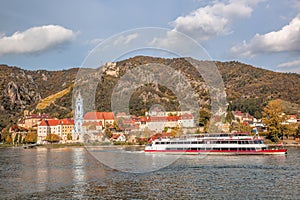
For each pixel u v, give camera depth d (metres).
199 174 56.59
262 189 45.62
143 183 49.09
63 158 91.00
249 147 90.56
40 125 195.00
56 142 184.62
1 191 45.31
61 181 51.56
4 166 73.50
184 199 40.75
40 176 56.97
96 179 52.16
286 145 132.00
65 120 196.62
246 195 42.47
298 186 47.22
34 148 153.38
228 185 48.06
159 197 41.66
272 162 73.88
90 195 42.66
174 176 54.56
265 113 144.38
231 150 90.44
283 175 56.22
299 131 150.75
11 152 125.19
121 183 49.12
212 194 42.97
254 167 65.50
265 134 145.38
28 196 42.62
